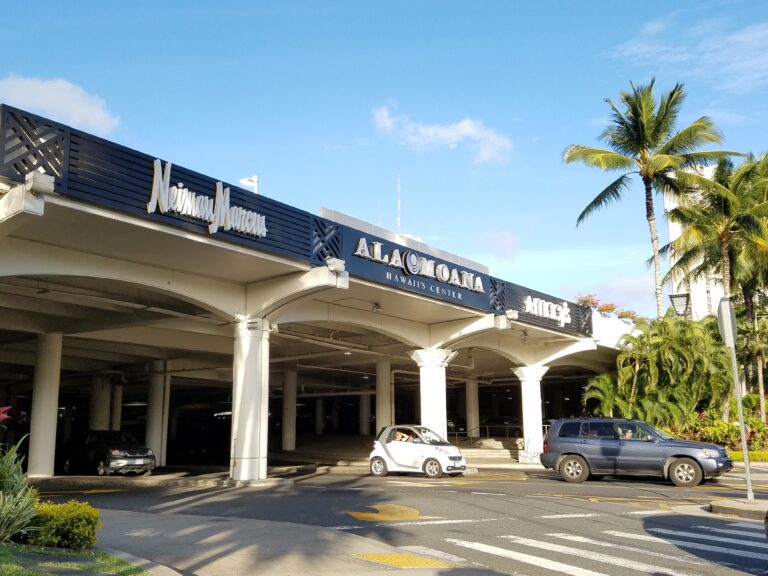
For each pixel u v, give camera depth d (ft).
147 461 83.66
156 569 24.89
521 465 102.63
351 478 72.54
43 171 40.52
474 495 52.24
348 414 208.74
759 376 118.11
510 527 37.19
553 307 94.43
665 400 101.60
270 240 55.11
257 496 52.60
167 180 46.93
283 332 80.07
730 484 64.95
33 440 74.54
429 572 25.52
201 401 175.52
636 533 35.19
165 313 66.23
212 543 30.76
